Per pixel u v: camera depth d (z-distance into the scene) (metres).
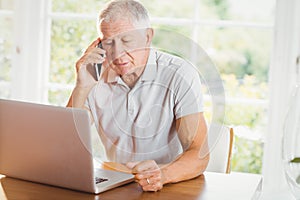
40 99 3.39
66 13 3.34
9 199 1.64
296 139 1.73
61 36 3.37
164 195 1.71
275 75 2.98
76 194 1.71
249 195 1.75
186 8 3.74
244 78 3.38
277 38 2.97
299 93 1.73
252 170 3.17
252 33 3.57
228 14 4.66
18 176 1.85
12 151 1.80
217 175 1.98
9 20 3.38
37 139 1.73
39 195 1.69
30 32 3.36
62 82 3.38
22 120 1.73
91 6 3.32
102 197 1.68
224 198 1.71
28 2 3.34
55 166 1.73
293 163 1.74
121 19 1.62
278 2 2.95
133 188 1.79
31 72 3.37
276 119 2.99
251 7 3.48
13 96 3.40
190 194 1.74
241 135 3.18
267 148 3.03
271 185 3.02
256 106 3.16
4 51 3.40
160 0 3.75
